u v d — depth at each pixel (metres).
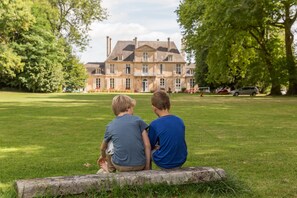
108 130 5.19
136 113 19.41
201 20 42.16
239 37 43.72
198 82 76.06
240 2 34.75
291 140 10.50
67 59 75.50
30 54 63.38
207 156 8.15
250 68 47.41
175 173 4.97
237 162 7.47
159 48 104.81
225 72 46.06
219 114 19.25
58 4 69.94
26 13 46.44
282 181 5.92
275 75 45.59
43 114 19.23
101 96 47.19
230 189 5.07
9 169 7.02
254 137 11.10
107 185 4.70
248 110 22.11
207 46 41.84
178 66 103.75
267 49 46.53
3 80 64.81
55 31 69.69
